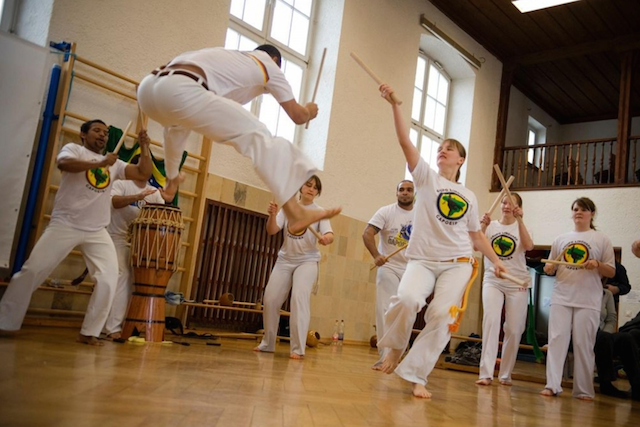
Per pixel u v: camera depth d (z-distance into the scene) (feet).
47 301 15.49
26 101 14.11
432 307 9.68
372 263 26.99
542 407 10.51
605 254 13.98
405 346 9.96
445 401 9.41
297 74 24.93
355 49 25.79
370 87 26.66
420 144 31.60
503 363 14.85
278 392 7.75
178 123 7.30
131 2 17.31
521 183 37.42
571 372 18.63
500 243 14.58
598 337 15.93
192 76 7.20
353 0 25.63
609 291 18.48
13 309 11.31
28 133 14.12
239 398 6.76
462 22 32.35
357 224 26.03
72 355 9.11
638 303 28.02
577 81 37.52
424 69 32.09
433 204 9.95
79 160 11.07
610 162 31.01
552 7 29.76
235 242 21.22
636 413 11.44
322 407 6.91
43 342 10.62
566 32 32.19
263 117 23.43
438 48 31.94
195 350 12.82
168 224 13.32
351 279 25.82
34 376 6.61
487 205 34.35
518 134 38.88
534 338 15.34
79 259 16.11
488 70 34.81
